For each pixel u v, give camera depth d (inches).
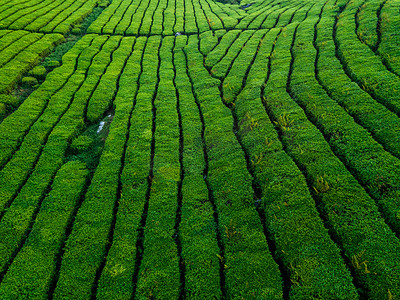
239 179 546.6
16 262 450.3
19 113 791.7
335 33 1003.3
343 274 361.1
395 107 586.6
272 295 364.5
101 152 693.9
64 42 1272.1
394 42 792.3
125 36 1371.8
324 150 546.0
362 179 475.5
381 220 405.4
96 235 489.1
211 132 696.4
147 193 572.1
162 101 860.6
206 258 430.9
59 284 419.8
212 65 1021.8
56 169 641.0
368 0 1160.2
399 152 492.4
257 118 685.3
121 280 419.2
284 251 408.5
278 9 1557.6
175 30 1422.2
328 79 748.6
